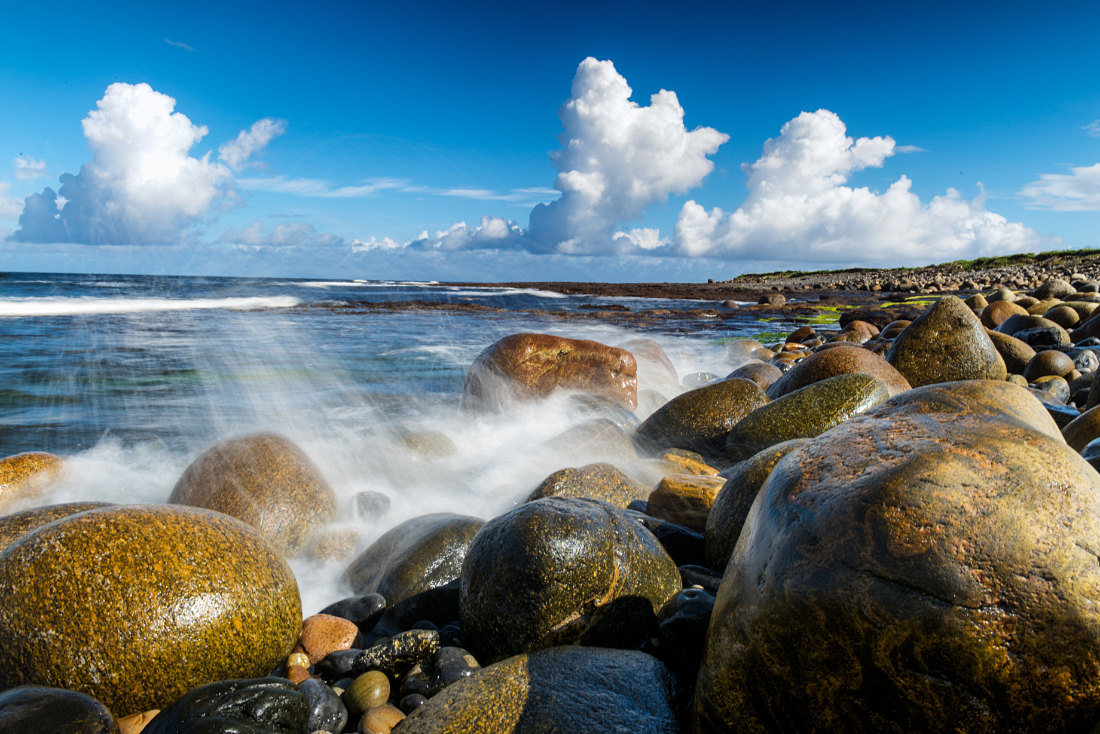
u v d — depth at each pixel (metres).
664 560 3.66
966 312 8.44
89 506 4.30
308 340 17.09
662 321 26.69
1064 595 1.88
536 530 3.27
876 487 2.12
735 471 4.22
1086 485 2.07
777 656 2.10
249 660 3.15
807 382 7.49
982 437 2.22
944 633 1.88
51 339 15.08
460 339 18.28
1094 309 15.44
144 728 2.65
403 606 4.00
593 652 2.93
